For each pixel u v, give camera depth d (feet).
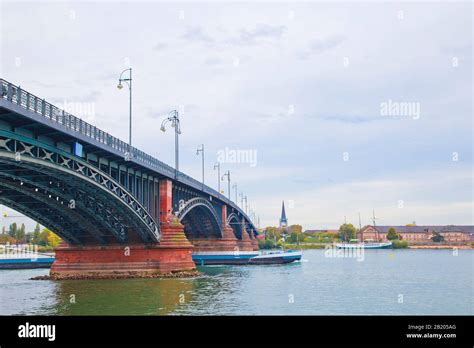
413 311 136.77
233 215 432.25
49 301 146.82
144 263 215.31
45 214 201.98
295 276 245.45
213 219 355.36
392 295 169.99
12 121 124.47
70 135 142.10
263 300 153.28
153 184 224.53
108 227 200.95
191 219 345.51
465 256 521.65
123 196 185.57
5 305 139.95
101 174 168.35
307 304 146.82
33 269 318.45
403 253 615.98
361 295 169.17
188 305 140.77
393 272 277.64
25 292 167.84
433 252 654.12
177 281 201.36
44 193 177.99
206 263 360.48
